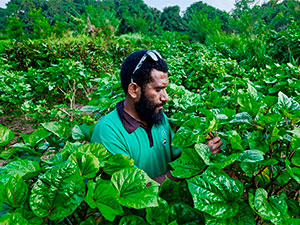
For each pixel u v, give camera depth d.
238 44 10.58
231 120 1.09
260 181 1.12
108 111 1.98
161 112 1.29
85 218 0.83
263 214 0.76
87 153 0.84
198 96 1.63
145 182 0.80
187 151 0.96
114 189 0.75
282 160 1.00
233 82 2.65
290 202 0.90
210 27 20.17
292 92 2.26
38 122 3.85
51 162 0.94
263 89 2.60
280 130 1.01
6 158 1.13
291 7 15.17
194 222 0.83
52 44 6.62
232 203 0.80
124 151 1.18
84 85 5.14
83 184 0.74
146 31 37.25
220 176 0.83
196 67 4.34
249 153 0.89
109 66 6.82
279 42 7.32
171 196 0.92
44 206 0.71
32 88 4.77
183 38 17.73
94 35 15.44
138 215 0.87
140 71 1.13
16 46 6.18
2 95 3.97
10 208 0.77
